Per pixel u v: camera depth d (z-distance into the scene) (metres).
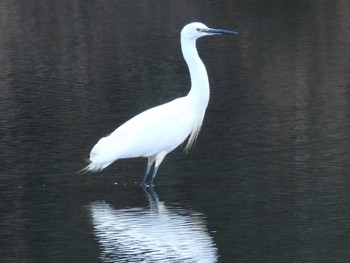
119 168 14.91
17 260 10.97
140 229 11.90
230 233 11.71
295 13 29.25
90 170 14.16
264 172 14.22
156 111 13.92
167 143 13.78
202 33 14.15
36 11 30.47
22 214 12.64
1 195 13.46
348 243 11.26
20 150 15.74
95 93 20.14
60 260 10.94
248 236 11.61
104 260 10.89
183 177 14.22
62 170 14.63
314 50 24.09
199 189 13.59
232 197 13.13
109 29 27.61
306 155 15.02
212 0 31.77
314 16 28.70
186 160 15.12
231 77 21.41
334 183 13.53
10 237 11.77
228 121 17.48
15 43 26.16
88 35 26.89
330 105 18.62
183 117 14.00
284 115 17.86
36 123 17.58
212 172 14.38
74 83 21.22
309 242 11.32
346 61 22.73
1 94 20.22
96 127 17.19
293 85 20.45
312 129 16.70
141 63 23.11
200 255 11.01
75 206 12.94
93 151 13.65
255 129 16.81
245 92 19.91
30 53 24.81
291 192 13.21
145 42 25.67
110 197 13.35
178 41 25.61
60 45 25.73
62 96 19.94
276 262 10.75
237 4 31.00
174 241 11.47
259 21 28.12
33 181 14.09
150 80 21.33
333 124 17.06
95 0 31.83
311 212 12.38
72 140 16.31
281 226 11.91
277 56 23.52
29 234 11.85
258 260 10.82
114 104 19.11
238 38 25.88
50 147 15.89
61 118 17.97
